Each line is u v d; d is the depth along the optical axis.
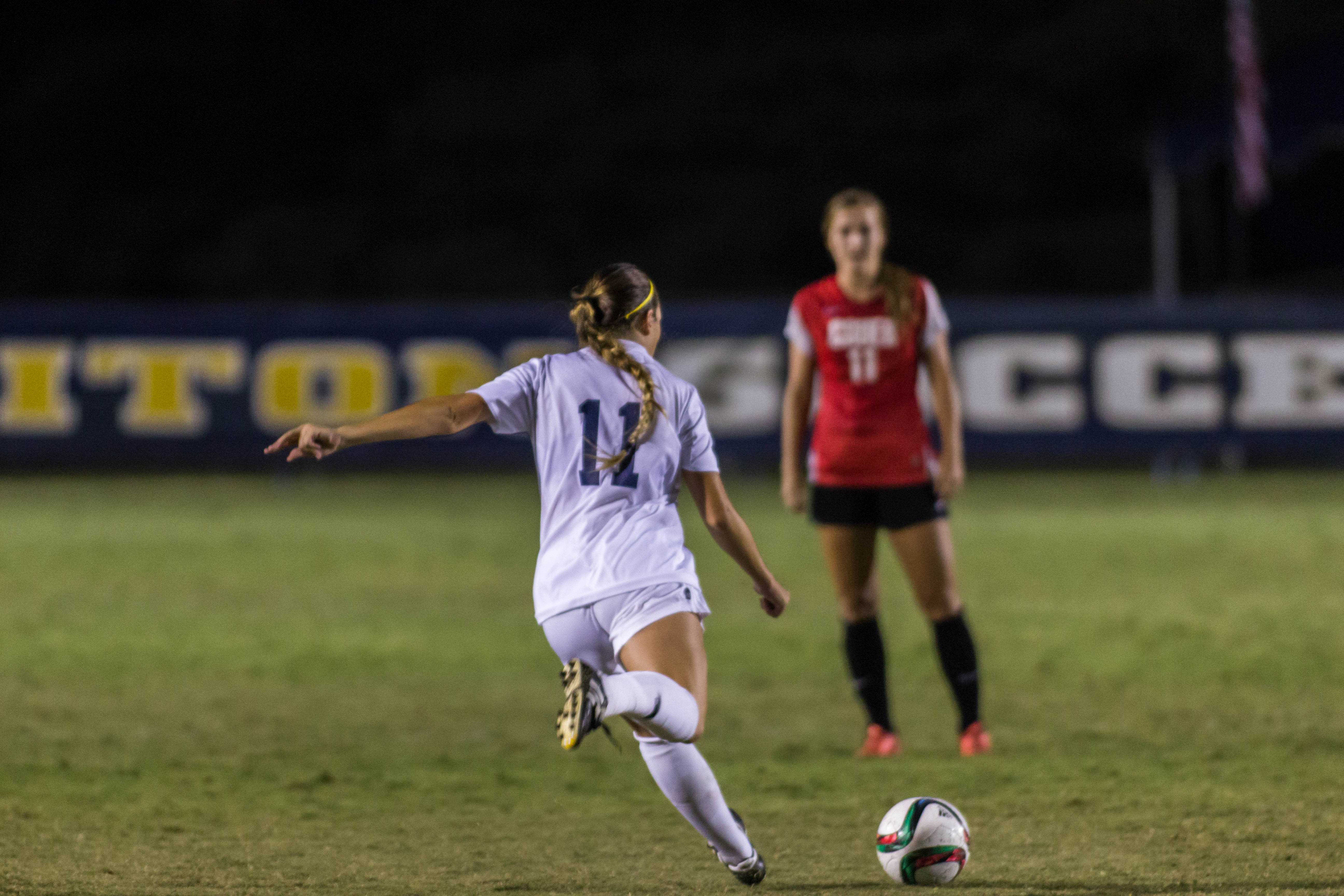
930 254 129.38
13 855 16.53
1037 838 17.16
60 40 137.88
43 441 69.81
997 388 69.19
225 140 136.38
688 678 13.41
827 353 22.27
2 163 134.12
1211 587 40.00
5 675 28.83
